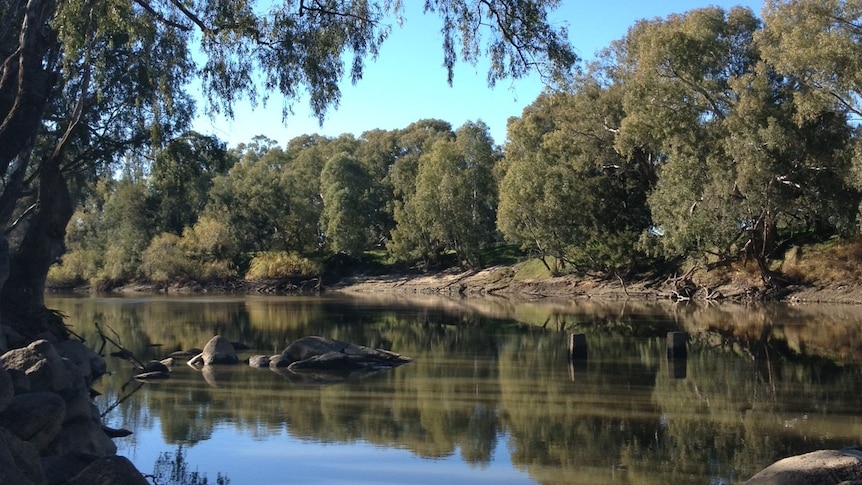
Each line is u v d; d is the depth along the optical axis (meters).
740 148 37.88
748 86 38.22
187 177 30.34
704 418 13.78
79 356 19.30
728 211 39.72
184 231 73.75
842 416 13.77
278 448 12.05
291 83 17.00
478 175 67.38
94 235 78.62
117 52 22.84
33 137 15.93
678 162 40.88
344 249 72.44
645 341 25.88
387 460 11.34
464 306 46.38
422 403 15.51
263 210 75.81
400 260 73.50
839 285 41.69
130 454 11.77
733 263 46.88
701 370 19.25
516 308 43.84
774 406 14.70
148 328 32.88
